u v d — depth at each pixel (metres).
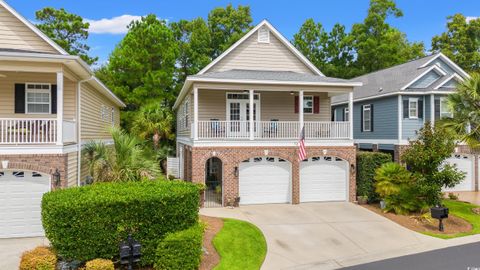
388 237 12.18
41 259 8.19
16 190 11.84
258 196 16.89
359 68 40.59
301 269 9.38
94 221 8.41
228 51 19.77
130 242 7.97
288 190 17.14
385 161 17.23
